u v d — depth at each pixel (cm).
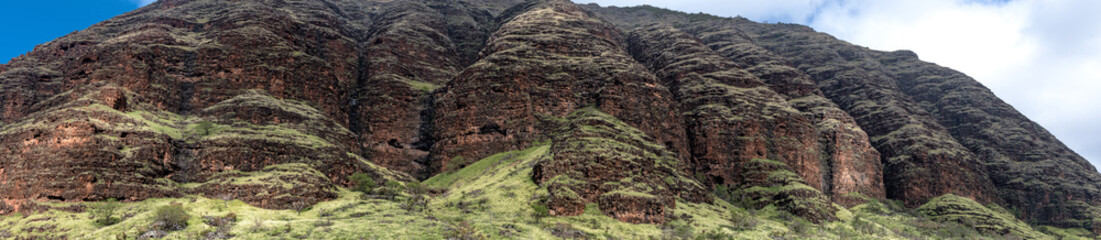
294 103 19025
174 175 14675
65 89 18500
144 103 17288
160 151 14600
